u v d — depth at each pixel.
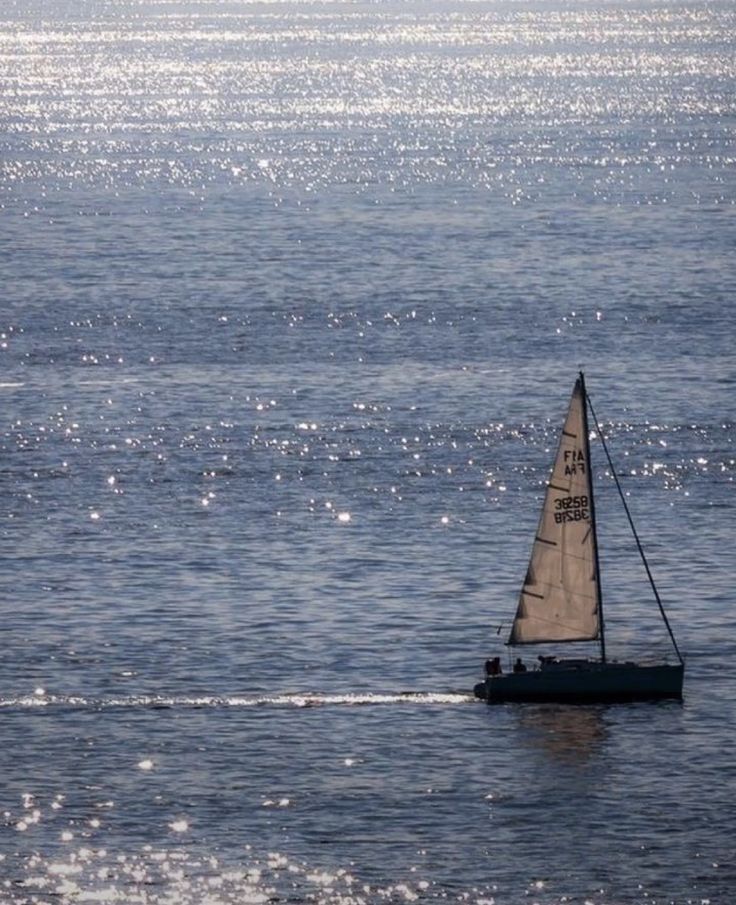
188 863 129.88
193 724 151.12
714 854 131.25
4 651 166.75
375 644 168.38
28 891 126.31
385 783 141.00
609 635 171.62
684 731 149.25
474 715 152.50
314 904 125.19
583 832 134.00
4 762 144.38
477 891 126.94
